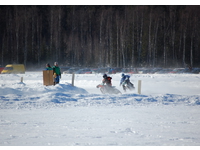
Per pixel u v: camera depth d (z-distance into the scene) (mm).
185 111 42656
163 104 50844
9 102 50750
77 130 28578
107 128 29547
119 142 23812
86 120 34469
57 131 28094
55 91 70250
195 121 33906
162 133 27234
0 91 67125
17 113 40156
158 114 39438
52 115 38344
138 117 36781
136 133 27234
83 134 26766
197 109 44906
